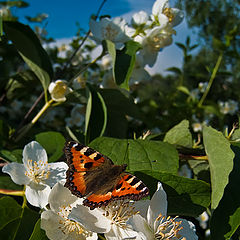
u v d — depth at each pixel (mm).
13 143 212
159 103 439
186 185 144
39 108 316
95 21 236
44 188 146
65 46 425
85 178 134
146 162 157
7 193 145
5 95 278
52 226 129
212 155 146
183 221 140
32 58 215
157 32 232
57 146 182
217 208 139
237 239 147
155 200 131
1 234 131
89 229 125
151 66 246
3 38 228
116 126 240
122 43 233
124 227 129
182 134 195
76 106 281
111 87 261
